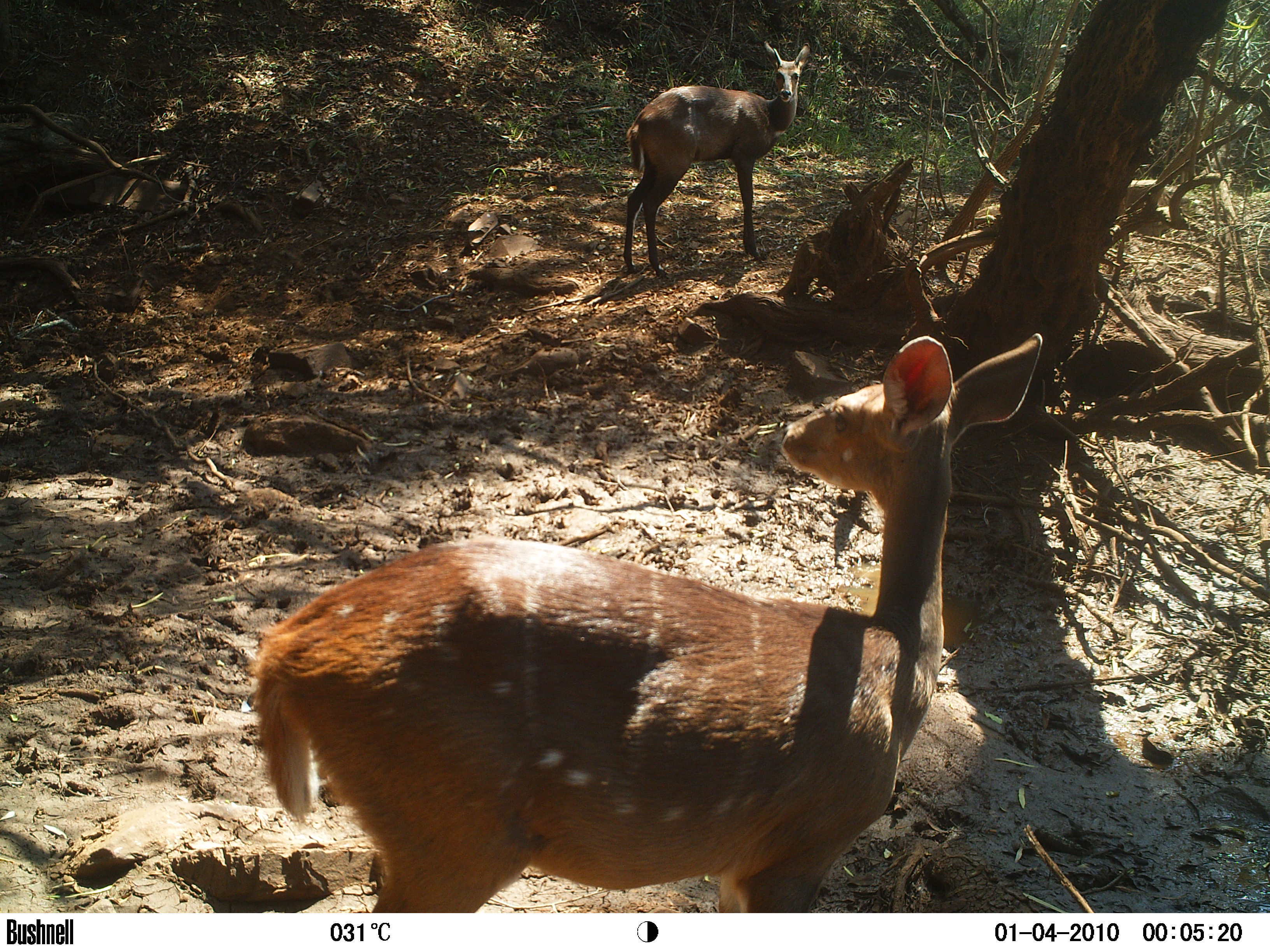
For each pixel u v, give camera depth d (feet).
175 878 9.89
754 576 15.44
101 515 16.29
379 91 33.76
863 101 40.11
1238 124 22.65
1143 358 20.12
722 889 8.90
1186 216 26.14
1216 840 11.62
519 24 39.09
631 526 16.34
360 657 7.36
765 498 17.39
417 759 7.23
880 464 9.24
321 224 28.04
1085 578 15.81
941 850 11.09
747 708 7.69
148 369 21.84
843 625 8.67
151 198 28.43
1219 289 22.66
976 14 39.96
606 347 22.02
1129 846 11.51
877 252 21.24
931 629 9.12
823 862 8.30
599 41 39.65
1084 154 17.42
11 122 29.48
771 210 29.81
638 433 19.25
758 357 21.90
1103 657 14.37
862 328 21.61
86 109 30.86
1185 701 13.64
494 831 7.36
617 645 7.54
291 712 7.68
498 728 7.22
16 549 15.19
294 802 7.99
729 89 31.01
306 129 31.50
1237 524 16.88
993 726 13.12
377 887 10.04
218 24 34.94
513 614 7.41
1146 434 19.44
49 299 24.84
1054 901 10.66
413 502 16.93
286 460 18.20
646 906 10.29
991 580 15.75
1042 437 19.15
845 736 8.02
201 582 14.67
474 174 30.66
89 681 12.60
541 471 17.90
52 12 33.37
